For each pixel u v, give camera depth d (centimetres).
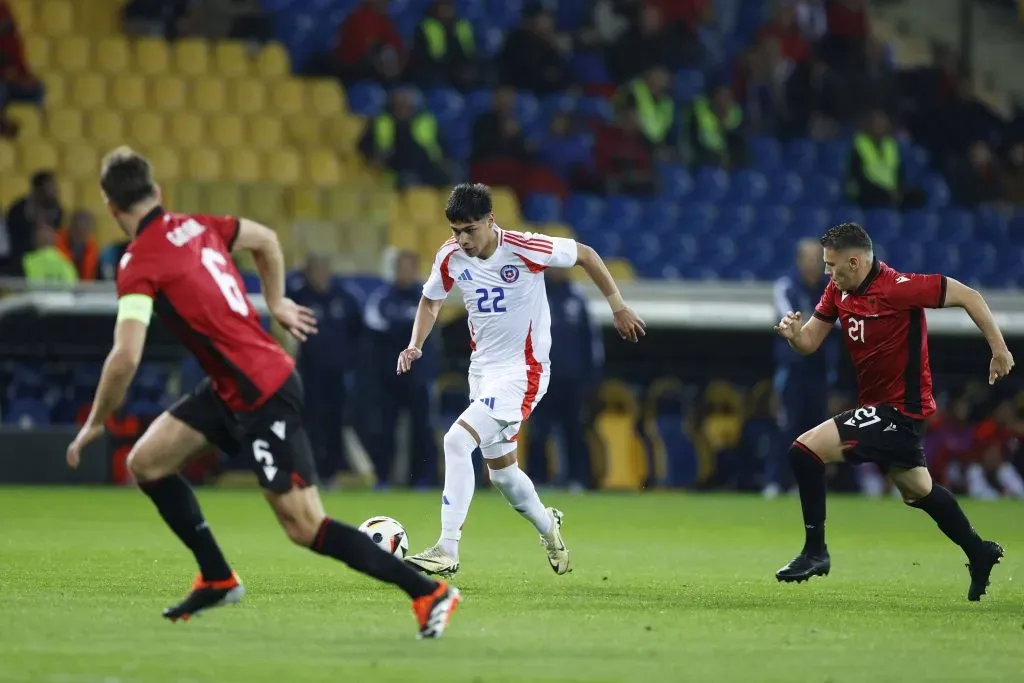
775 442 6781
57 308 6644
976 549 2958
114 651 2095
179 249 2183
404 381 6600
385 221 8088
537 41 9125
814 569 3066
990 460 7500
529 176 8562
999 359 2978
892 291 2994
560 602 2798
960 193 9625
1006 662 2128
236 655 2078
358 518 5034
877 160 9206
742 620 2566
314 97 8856
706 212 8981
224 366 2177
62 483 6600
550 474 7269
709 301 7575
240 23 9144
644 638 2316
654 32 9369
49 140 7975
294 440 2195
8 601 2666
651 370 7581
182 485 2320
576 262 3167
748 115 9600
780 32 9675
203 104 8662
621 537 4591
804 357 6606
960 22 10938
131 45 8725
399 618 2484
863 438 3019
